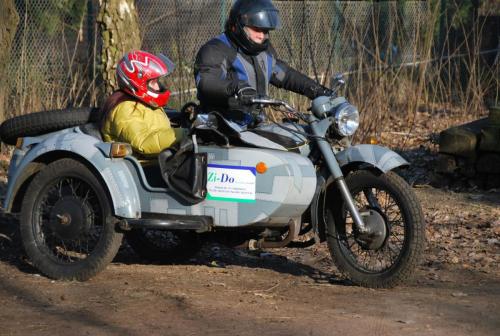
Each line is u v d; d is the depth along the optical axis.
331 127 12.69
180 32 26.98
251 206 12.43
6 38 21.00
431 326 10.79
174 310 11.34
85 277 12.98
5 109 23.75
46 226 13.71
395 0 29.58
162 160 12.80
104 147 12.89
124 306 11.54
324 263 14.99
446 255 15.48
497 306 11.96
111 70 22.27
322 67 29.09
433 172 23.56
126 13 22.27
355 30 28.23
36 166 13.79
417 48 31.33
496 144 21.84
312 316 11.14
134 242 14.95
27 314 11.14
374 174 12.54
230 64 13.00
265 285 13.08
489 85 33.19
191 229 12.63
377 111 27.64
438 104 32.97
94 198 13.48
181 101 25.98
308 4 29.06
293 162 12.34
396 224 13.19
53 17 26.56
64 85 25.28
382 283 12.65
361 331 10.45
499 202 20.33
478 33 35.28
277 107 12.90
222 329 10.45
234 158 12.52
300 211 12.59
